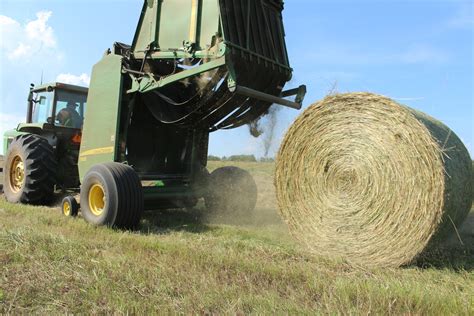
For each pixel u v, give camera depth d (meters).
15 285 2.97
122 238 4.59
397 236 3.95
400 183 3.94
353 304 2.82
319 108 4.54
